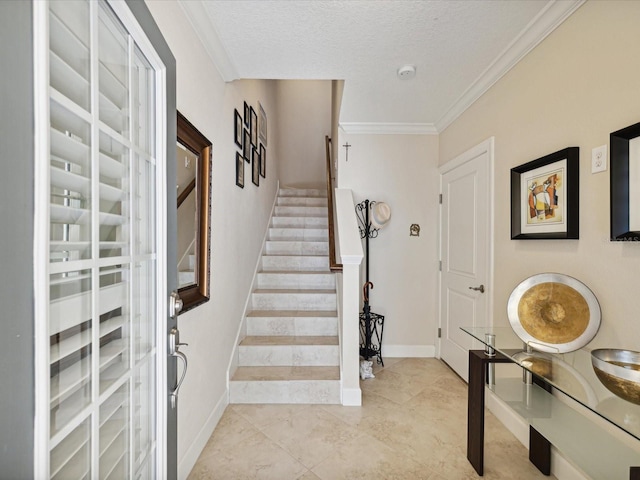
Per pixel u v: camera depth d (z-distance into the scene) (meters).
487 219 2.22
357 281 2.23
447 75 2.16
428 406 2.20
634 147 1.15
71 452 0.62
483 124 2.29
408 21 1.62
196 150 1.60
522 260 1.84
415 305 3.19
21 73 0.45
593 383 1.17
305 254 3.72
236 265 2.39
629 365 1.10
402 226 3.18
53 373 0.56
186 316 1.50
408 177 3.17
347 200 2.88
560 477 1.50
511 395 1.53
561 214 1.50
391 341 3.18
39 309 0.48
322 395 2.21
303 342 2.51
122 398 0.80
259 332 2.70
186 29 1.47
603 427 1.31
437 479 1.53
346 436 1.85
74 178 0.61
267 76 2.18
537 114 1.71
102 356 0.71
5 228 0.44
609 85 1.27
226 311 2.13
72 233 0.61
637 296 1.16
